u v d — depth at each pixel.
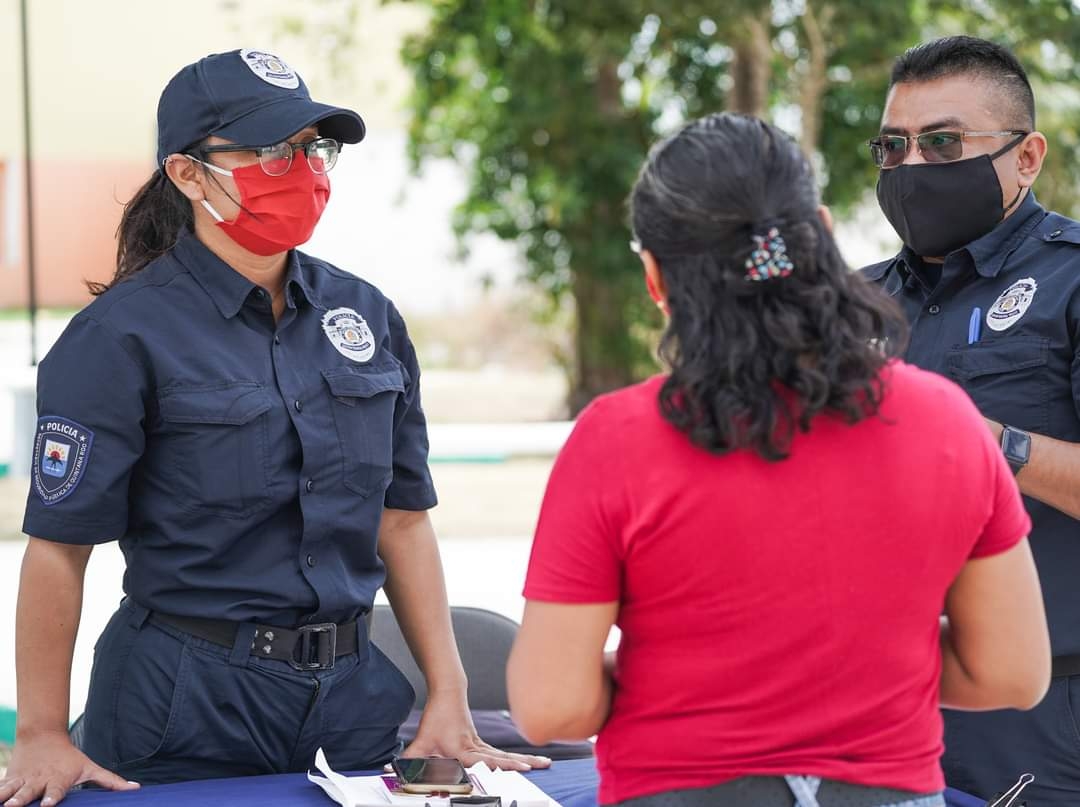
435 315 28.45
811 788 1.55
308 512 2.40
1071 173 13.32
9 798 2.22
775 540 1.53
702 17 12.05
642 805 1.60
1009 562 1.63
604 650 1.65
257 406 2.37
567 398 17.56
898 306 1.61
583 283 16.55
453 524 10.06
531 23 14.41
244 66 2.41
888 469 1.55
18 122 16.33
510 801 2.21
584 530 1.57
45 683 2.35
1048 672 1.69
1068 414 2.43
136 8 16.36
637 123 15.80
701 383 1.52
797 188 1.58
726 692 1.57
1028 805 2.46
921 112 2.57
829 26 12.47
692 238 1.56
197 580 2.36
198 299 2.42
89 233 17.55
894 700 1.59
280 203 2.39
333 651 2.45
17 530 9.51
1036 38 12.27
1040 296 2.46
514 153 15.95
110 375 2.32
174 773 2.40
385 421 2.53
